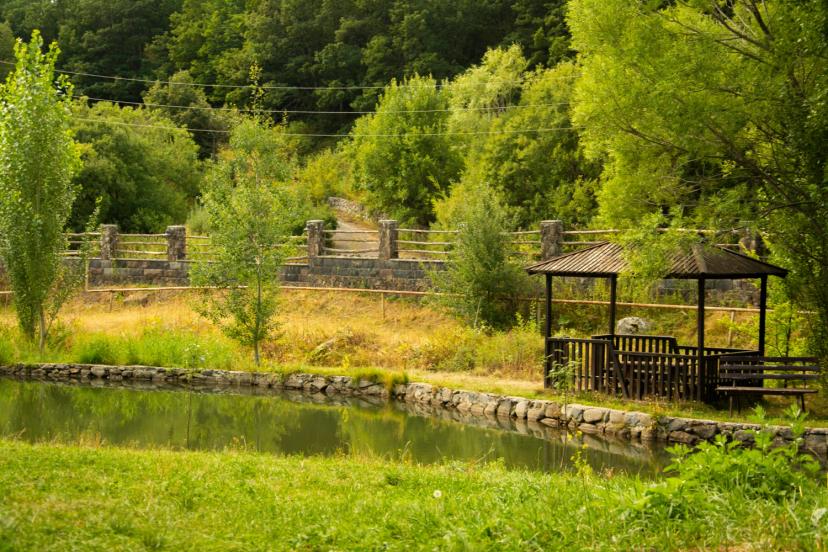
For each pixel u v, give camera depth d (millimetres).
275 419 16812
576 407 16234
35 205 23438
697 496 6742
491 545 6223
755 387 15703
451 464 10742
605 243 18188
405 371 20625
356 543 6426
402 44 72312
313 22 78562
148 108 60125
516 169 35250
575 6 16922
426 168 45094
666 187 17047
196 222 41125
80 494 7352
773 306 18047
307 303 29234
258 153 28906
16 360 22312
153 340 22938
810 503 6820
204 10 86562
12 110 23250
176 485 8094
